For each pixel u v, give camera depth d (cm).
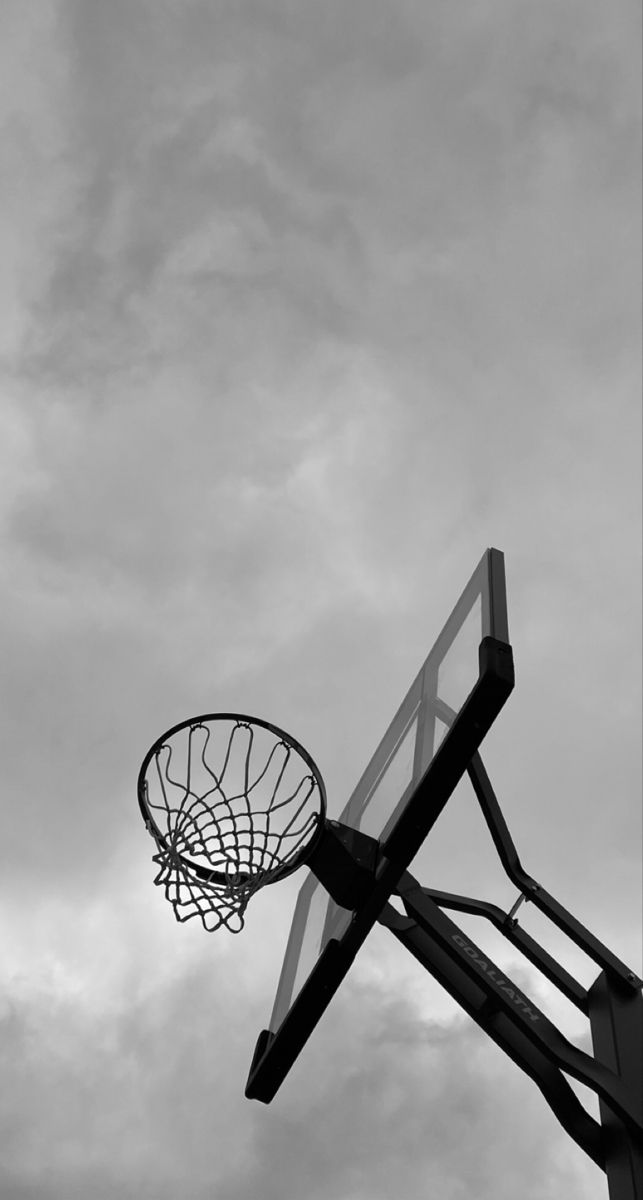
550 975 509
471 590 450
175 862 467
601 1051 477
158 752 494
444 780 399
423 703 456
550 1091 453
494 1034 464
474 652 409
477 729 391
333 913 479
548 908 505
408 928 484
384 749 496
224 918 450
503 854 514
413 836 409
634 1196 413
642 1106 429
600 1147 442
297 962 513
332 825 443
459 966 466
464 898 518
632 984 488
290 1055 440
